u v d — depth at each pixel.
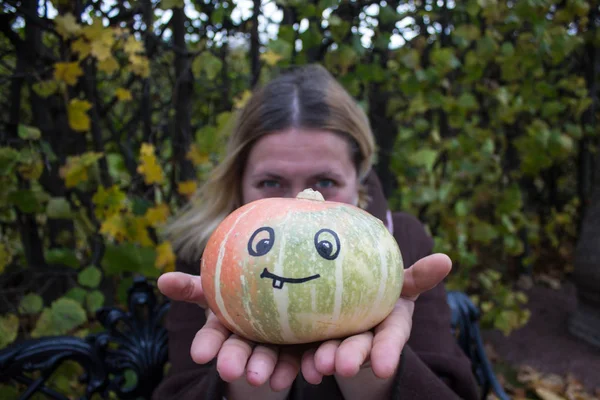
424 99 2.65
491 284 3.24
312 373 0.86
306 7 2.25
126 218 2.03
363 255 0.90
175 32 2.28
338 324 0.88
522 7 2.58
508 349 3.48
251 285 0.88
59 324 1.87
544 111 3.17
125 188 2.42
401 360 1.05
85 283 2.06
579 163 5.24
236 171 1.71
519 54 2.78
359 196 1.83
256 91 1.70
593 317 3.55
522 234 4.67
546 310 4.15
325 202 1.00
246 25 2.55
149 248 2.08
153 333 1.83
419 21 2.90
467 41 2.67
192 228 1.83
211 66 2.16
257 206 0.99
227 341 0.92
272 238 0.90
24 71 2.18
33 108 2.33
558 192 6.20
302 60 2.46
